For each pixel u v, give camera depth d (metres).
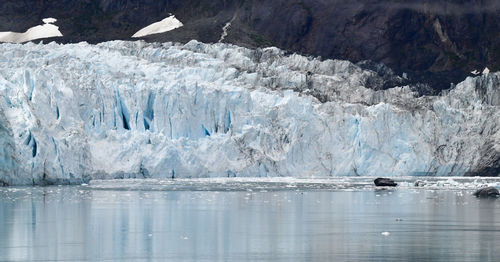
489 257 176.75
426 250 186.12
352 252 184.00
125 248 190.38
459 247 190.62
